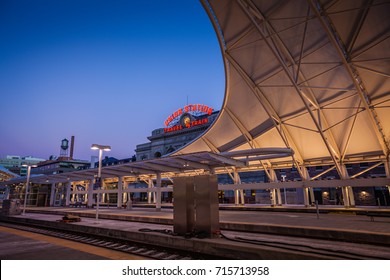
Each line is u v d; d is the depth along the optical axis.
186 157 26.25
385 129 24.77
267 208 31.12
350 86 23.56
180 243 10.83
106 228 15.11
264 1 19.80
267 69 25.53
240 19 21.66
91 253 9.65
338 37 20.03
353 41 19.67
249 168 37.94
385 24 18.02
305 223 15.80
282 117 29.62
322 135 25.14
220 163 30.38
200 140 38.16
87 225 16.91
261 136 32.81
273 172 36.03
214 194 11.15
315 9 16.77
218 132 35.72
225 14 21.59
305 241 11.55
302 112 28.03
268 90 27.55
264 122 31.27
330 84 24.47
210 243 9.95
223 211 31.30
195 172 41.41
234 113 32.19
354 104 24.70
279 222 16.52
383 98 22.45
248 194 54.44
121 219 22.94
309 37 21.48
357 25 18.88
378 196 40.38
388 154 26.44
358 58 20.59
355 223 15.88
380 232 11.44
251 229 15.37
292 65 23.75
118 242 13.41
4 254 9.39
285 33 21.92
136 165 29.59
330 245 10.71
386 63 20.05
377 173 40.38
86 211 30.22
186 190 11.60
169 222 19.05
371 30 18.69
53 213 30.31
